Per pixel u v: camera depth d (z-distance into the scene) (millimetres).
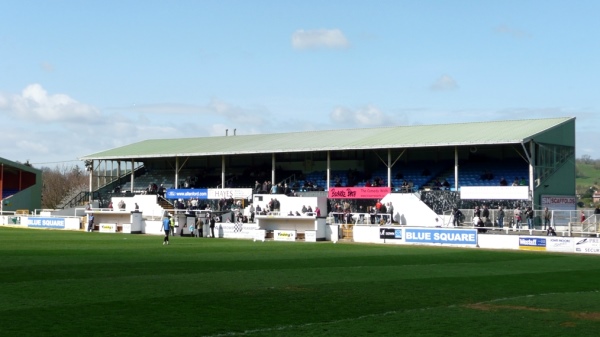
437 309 20906
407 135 78938
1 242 51219
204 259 37562
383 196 72812
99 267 31578
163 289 23953
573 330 17938
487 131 73688
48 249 43781
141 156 92562
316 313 19812
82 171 155500
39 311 19234
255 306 20750
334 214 72375
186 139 103188
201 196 83188
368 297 23125
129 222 76062
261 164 94250
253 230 65938
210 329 17250
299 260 38031
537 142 67875
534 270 34562
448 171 79688
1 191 101062
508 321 19062
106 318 18391
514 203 65688
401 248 51312
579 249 48906
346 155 87250
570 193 73688
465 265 36844
